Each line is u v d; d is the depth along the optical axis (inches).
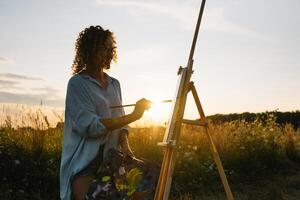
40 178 258.5
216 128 426.9
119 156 139.0
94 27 143.6
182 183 294.7
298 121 981.8
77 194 135.9
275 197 287.0
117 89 149.5
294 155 429.7
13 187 247.9
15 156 267.6
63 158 138.9
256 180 334.3
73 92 137.2
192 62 149.2
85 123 133.9
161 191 137.9
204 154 347.6
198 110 160.4
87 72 143.2
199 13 149.6
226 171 326.6
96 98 138.5
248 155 353.1
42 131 291.7
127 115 137.3
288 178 349.7
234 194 293.7
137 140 331.3
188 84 147.5
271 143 412.2
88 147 136.8
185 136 382.6
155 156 322.3
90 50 141.6
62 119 311.1
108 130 136.9
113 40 145.6
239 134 405.1
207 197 281.0
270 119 495.5
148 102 141.0
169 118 148.8
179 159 309.6
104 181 136.9
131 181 137.9
